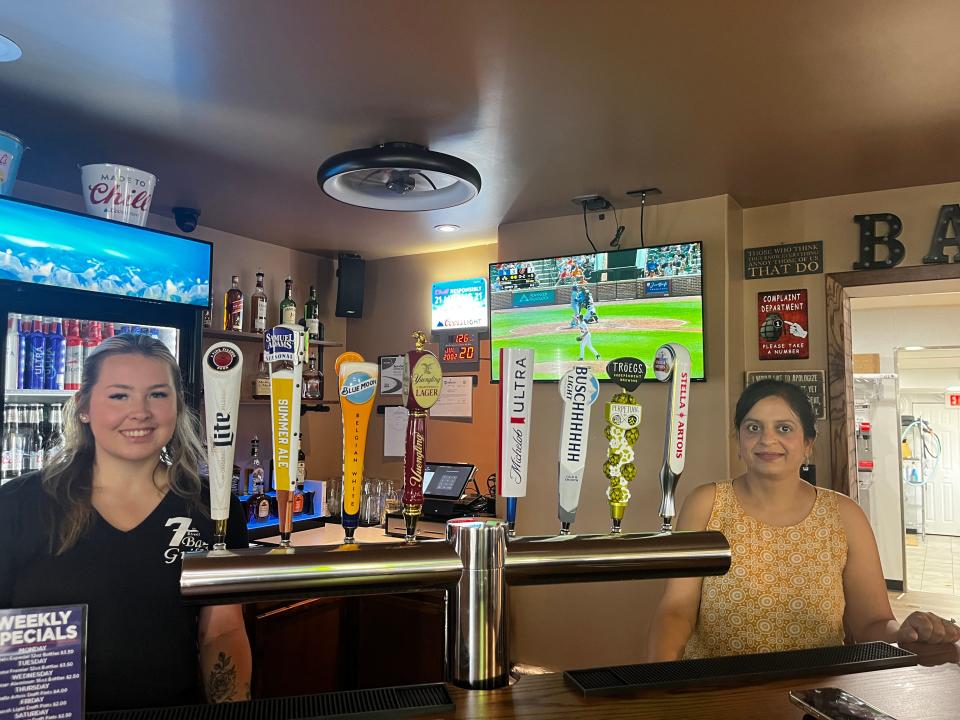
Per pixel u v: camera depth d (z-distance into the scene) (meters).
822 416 3.17
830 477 3.14
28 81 2.07
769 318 3.31
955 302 6.19
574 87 2.08
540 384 3.49
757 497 1.65
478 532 0.86
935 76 2.00
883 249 3.07
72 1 1.65
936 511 8.62
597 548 0.88
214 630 1.42
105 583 1.34
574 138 2.48
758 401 1.63
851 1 1.63
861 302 6.23
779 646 1.56
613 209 3.38
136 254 2.45
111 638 1.32
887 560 5.80
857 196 3.14
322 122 2.35
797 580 1.58
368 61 1.93
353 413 0.82
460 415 4.21
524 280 3.55
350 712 0.81
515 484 0.88
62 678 0.71
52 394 2.38
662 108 2.22
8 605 1.30
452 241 4.08
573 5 1.65
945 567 6.78
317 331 4.16
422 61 1.93
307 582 0.77
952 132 2.42
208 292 2.66
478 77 2.02
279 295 4.19
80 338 2.50
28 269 2.19
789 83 2.05
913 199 3.03
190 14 1.70
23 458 2.36
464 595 0.87
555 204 3.30
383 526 3.77
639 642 3.16
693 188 3.06
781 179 2.94
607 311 3.33
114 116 2.31
